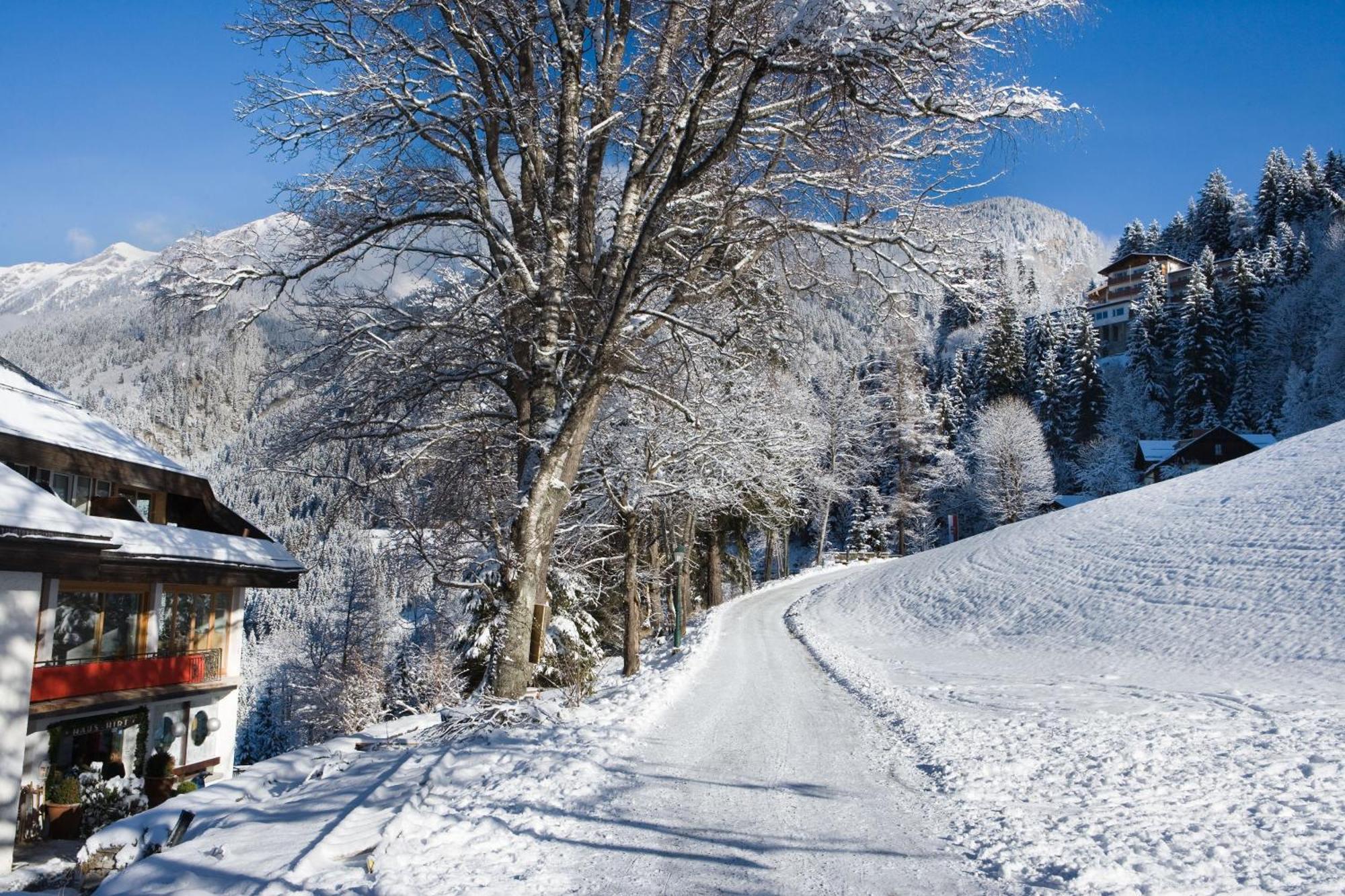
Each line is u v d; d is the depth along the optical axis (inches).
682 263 482.6
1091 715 486.9
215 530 991.0
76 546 559.5
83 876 290.2
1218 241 4899.1
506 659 436.8
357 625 1524.4
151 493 913.5
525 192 523.5
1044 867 210.7
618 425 853.2
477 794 291.1
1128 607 1025.5
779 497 1512.1
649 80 488.7
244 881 207.5
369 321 491.5
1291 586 908.6
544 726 422.0
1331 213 3718.0
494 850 228.5
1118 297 5137.8
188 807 331.6
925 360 4566.9
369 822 255.0
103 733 776.3
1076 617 1059.9
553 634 855.1
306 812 287.0
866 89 377.7
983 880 204.2
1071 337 3690.9
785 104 417.1
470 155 511.5
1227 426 3004.4
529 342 490.6
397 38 465.7
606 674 917.8
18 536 516.7
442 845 231.1
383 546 685.3
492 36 508.4
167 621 892.6
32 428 741.9
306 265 482.3
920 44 344.8
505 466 598.9
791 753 382.9
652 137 511.2
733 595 2044.8
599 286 502.6
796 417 1344.7
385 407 488.4
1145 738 398.0
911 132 440.1
